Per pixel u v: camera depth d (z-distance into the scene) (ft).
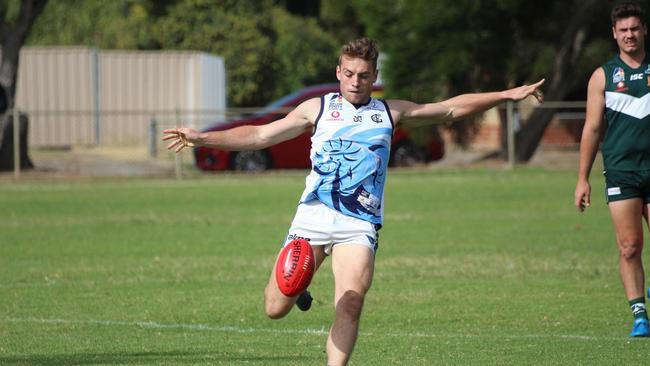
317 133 74.13
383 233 172.45
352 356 87.51
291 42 468.75
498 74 301.02
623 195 93.35
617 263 139.54
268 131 74.84
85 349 91.50
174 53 366.22
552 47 307.78
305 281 68.03
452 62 290.56
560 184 251.39
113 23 440.04
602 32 310.04
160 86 367.45
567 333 96.89
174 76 367.45
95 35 439.63
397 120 74.74
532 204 212.23
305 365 84.02
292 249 68.64
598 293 118.01
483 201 218.59
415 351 89.35
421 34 292.40
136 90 366.02
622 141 92.38
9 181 269.03
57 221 192.24
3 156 286.46
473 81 304.71
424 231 174.50
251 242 164.04
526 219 189.06
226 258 147.84
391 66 296.10
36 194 241.96
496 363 83.92
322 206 73.61
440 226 180.55
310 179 74.54
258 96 440.45
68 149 363.56
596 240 161.89
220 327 101.81
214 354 88.99
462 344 92.12
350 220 73.10
